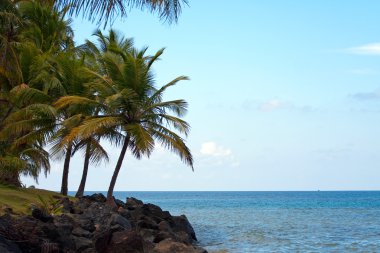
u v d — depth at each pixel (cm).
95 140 4109
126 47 4844
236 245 3459
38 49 3919
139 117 3591
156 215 3484
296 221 6119
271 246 3434
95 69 4284
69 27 4759
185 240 3089
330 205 12075
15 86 3794
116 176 3597
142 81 3572
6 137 3816
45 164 4006
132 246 1836
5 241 1402
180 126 3462
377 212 8494
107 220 2780
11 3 1762
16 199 2786
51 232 1647
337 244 3616
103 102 3853
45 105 3638
